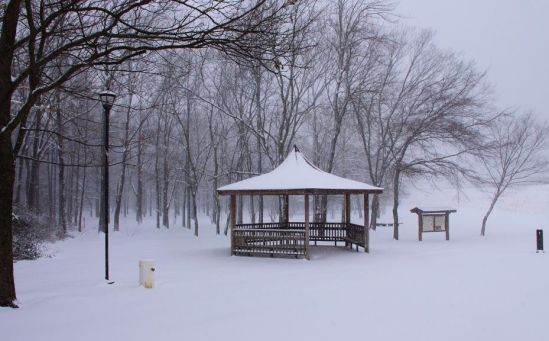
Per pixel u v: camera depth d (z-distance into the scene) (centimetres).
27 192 3250
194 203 3198
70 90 1027
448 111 2638
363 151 4172
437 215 2566
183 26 744
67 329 683
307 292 984
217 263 1571
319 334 659
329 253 1861
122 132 3869
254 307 835
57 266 1498
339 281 1139
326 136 3881
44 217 3084
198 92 3259
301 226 2258
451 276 1214
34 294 951
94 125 2862
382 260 1628
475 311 801
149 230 3659
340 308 826
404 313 787
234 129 4134
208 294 961
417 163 2694
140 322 727
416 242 2464
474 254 1812
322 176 1841
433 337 645
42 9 777
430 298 914
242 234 1830
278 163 2797
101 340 629
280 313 788
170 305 852
